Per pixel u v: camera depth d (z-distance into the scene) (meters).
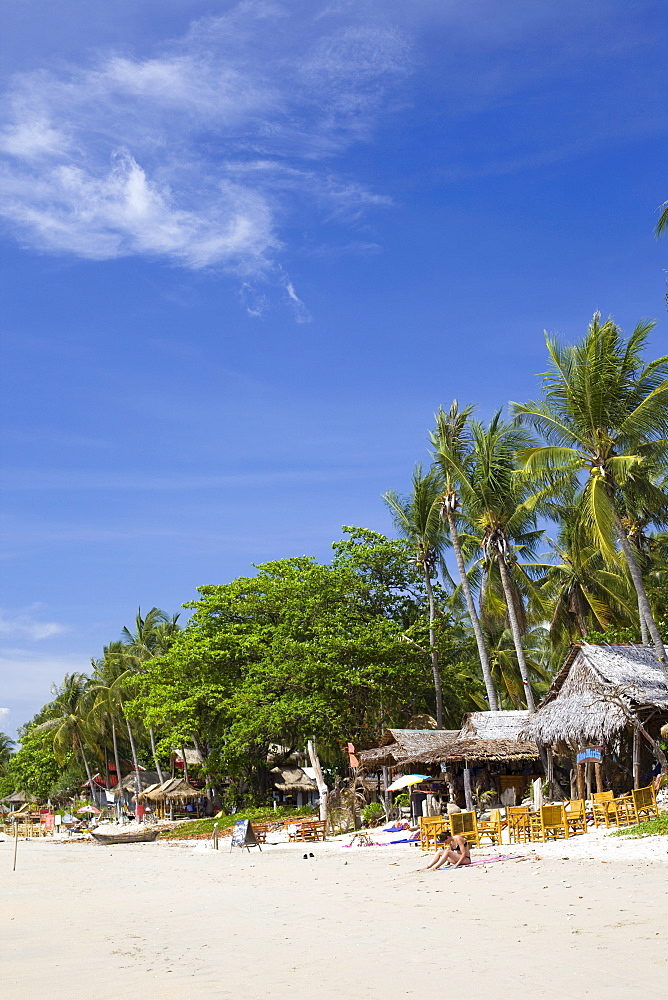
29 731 98.00
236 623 55.47
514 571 42.22
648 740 28.02
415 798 35.75
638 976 7.43
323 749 55.50
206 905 16.23
